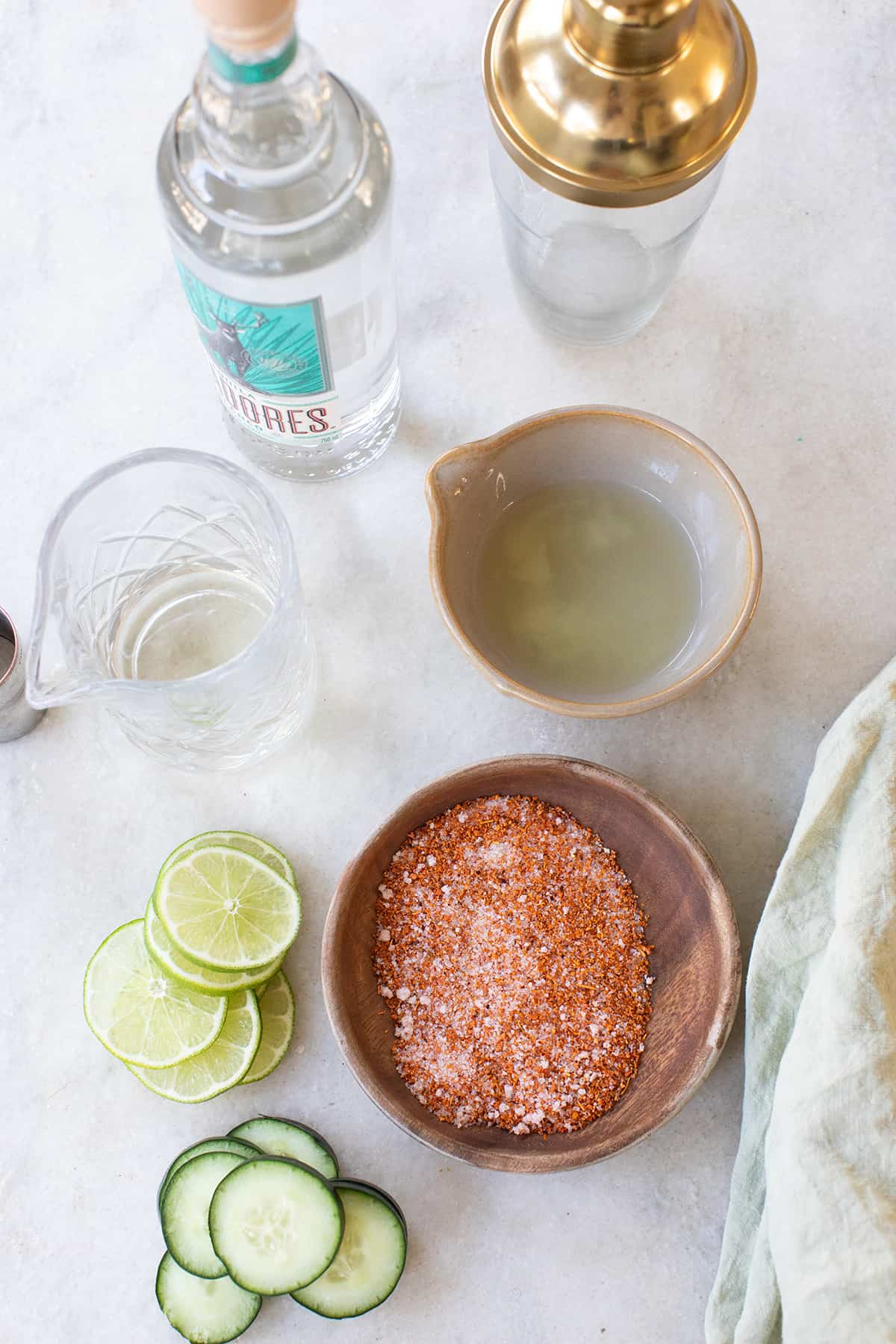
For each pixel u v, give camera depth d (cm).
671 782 59
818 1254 51
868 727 55
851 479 60
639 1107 55
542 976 57
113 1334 57
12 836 59
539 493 58
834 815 55
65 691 51
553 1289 56
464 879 58
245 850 58
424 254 62
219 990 56
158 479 55
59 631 53
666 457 56
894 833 54
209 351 54
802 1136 52
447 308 62
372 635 60
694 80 49
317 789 59
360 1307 55
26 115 63
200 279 51
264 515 55
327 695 60
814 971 55
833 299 61
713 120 50
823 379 61
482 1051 57
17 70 63
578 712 52
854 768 55
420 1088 57
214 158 48
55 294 62
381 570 60
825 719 59
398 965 58
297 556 60
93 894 59
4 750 60
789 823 59
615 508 58
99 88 63
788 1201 52
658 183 51
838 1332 50
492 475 56
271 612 60
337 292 52
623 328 60
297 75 45
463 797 58
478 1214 57
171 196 50
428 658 60
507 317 62
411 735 60
